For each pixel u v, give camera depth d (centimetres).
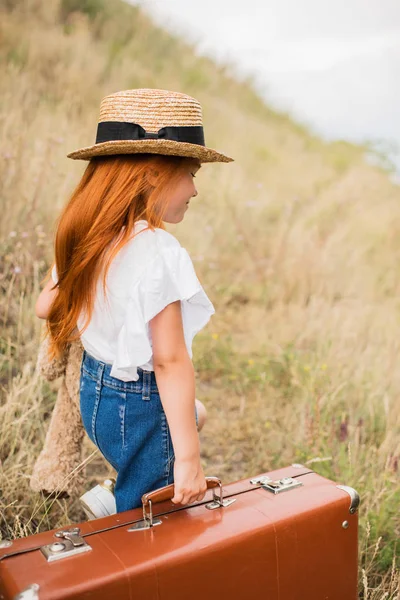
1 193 361
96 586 128
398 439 278
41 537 144
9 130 406
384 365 344
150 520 149
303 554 158
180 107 159
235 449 292
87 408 167
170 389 149
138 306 149
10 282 323
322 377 317
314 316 406
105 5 661
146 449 162
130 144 153
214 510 157
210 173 530
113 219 156
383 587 211
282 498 164
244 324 404
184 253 155
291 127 750
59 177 386
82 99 507
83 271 158
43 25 583
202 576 141
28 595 123
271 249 484
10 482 227
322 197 573
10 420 251
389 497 237
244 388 339
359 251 498
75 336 172
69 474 194
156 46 686
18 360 296
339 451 266
